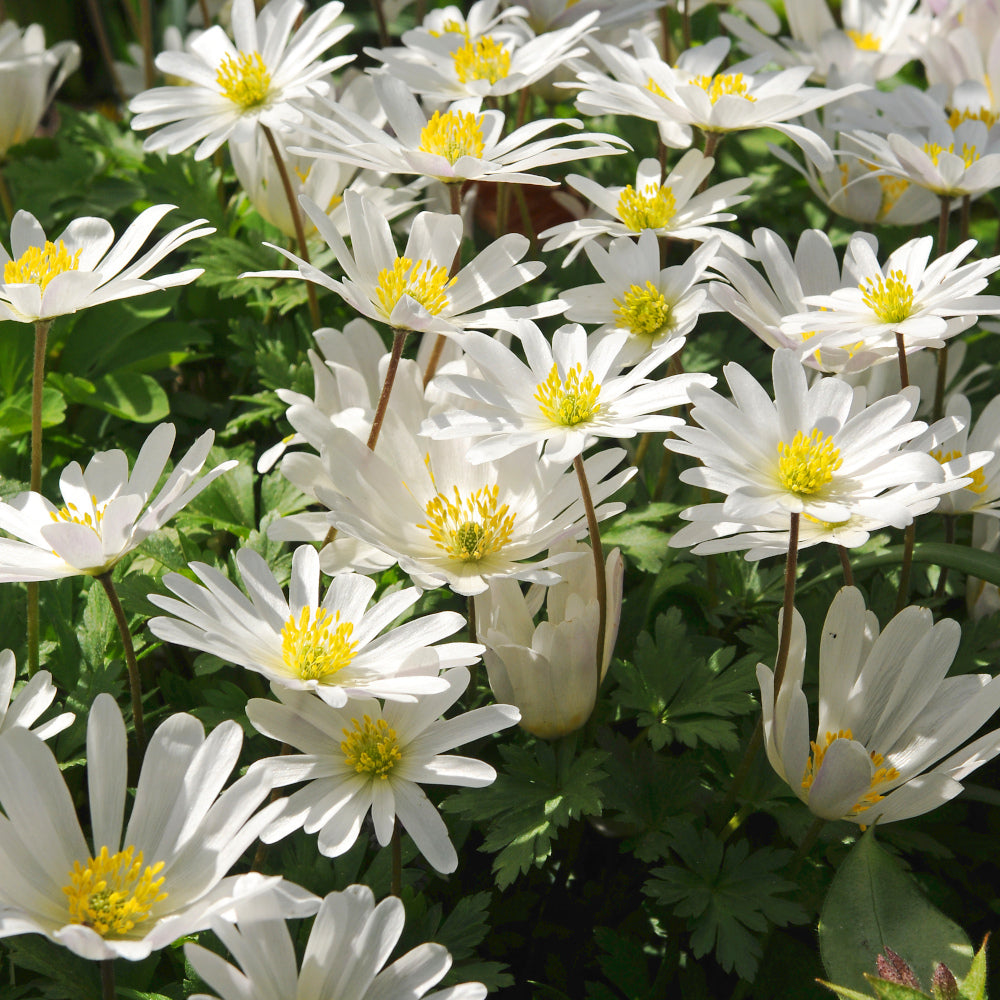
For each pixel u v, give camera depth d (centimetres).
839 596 67
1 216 87
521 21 80
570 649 67
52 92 89
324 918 63
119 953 62
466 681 66
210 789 64
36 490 70
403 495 70
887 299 69
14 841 63
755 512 65
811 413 66
